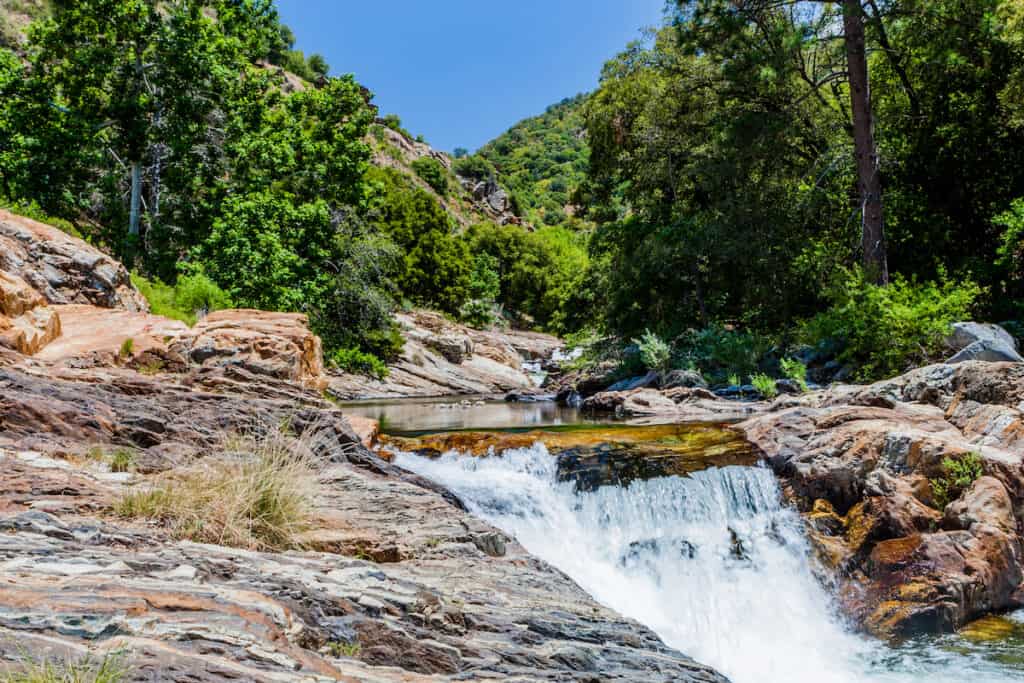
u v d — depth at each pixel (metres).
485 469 10.74
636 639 4.96
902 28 23.61
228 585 3.35
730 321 27.41
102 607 2.50
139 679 1.98
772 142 24.64
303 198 31.11
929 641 7.57
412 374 32.28
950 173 23.53
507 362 42.22
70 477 5.29
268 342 10.52
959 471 9.26
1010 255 20.62
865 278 19.72
